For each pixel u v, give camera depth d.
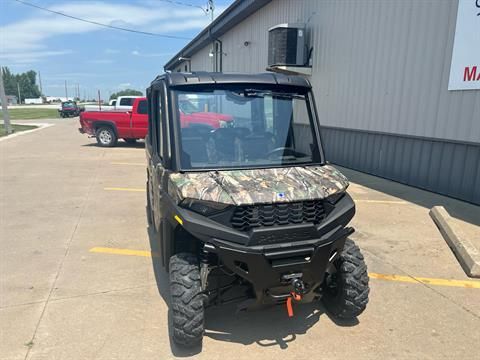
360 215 6.93
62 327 3.65
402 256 5.25
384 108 9.93
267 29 17.34
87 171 11.59
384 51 9.80
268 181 3.27
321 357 3.26
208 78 3.71
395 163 9.71
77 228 6.45
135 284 4.50
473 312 3.93
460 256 5.09
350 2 11.07
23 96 178.50
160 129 4.01
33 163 12.95
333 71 12.19
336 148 12.35
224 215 3.02
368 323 3.74
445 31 7.96
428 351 3.33
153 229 6.35
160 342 3.45
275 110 3.79
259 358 3.24
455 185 7.97
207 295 3.31
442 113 8.15
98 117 17.62
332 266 3.73
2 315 3.85
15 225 6.59
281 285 3.08
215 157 3.54
